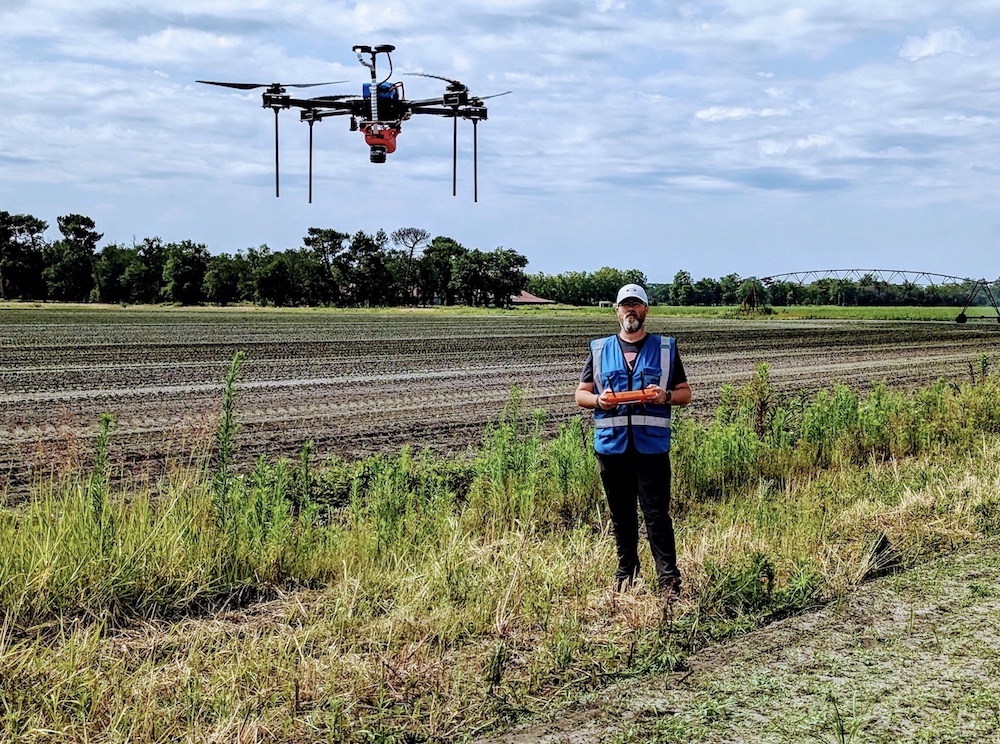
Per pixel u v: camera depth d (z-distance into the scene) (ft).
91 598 18.47
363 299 480.23
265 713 14.20
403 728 13.88
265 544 21.56
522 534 23.22
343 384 67.51
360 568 21.04
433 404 56.85
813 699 14.58
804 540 23.45
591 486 29.78
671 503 29.81
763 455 35.88
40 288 496.64
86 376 69.87
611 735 13.52
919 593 19.81
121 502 22.72
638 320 20.92
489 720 14.11
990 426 44.45
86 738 13.23
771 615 18.71
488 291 505.66
